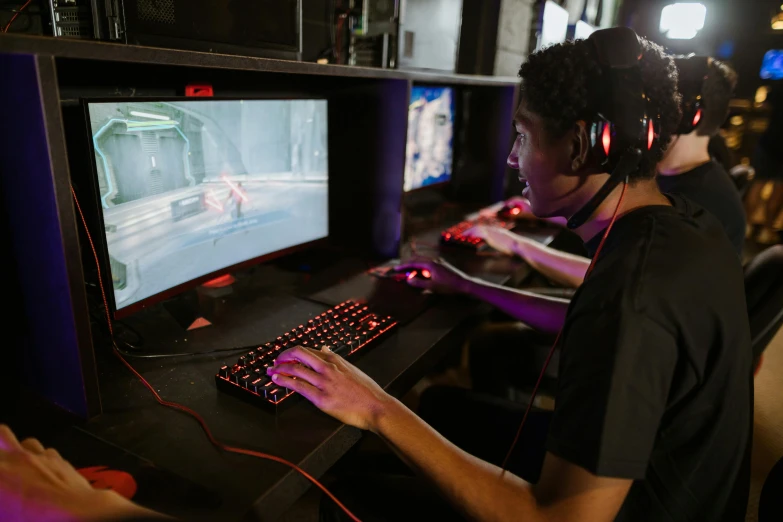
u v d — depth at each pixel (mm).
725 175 1470
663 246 611
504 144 2111
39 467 596
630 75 632
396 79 1357
